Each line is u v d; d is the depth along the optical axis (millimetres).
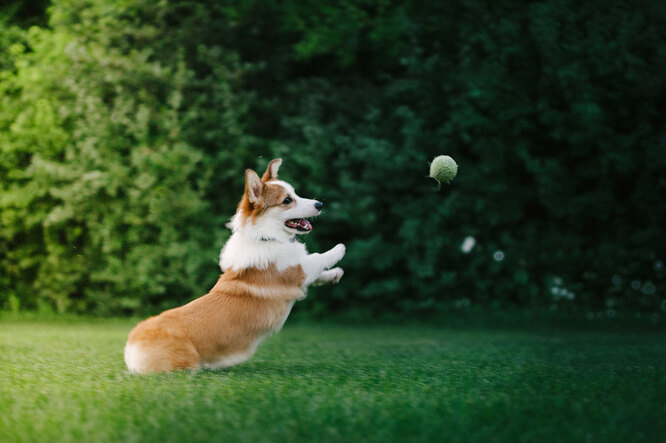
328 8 12133
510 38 10938
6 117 11297
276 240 4898
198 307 4621
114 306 11648
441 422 3004
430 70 11578
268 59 12695
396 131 12070
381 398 3588
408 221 11281
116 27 11586
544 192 10953
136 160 10828
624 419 3094
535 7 10961
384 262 11375
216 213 11633
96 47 11359
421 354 6691
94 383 4129
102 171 11055
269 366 5336
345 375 4652
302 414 3145
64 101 11328
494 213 11281
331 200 11805
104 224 11242
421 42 12125
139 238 11398
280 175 11281
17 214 11391
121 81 11125
